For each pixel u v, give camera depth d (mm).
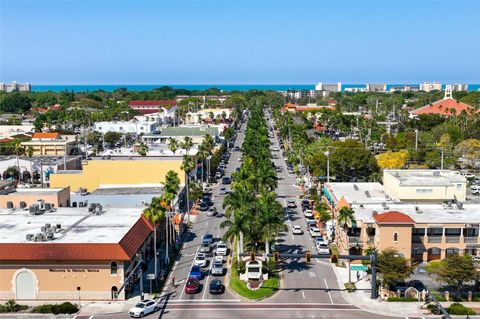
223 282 84750
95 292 78438
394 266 77688
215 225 119250
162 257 96312
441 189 113000
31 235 80750
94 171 141125
